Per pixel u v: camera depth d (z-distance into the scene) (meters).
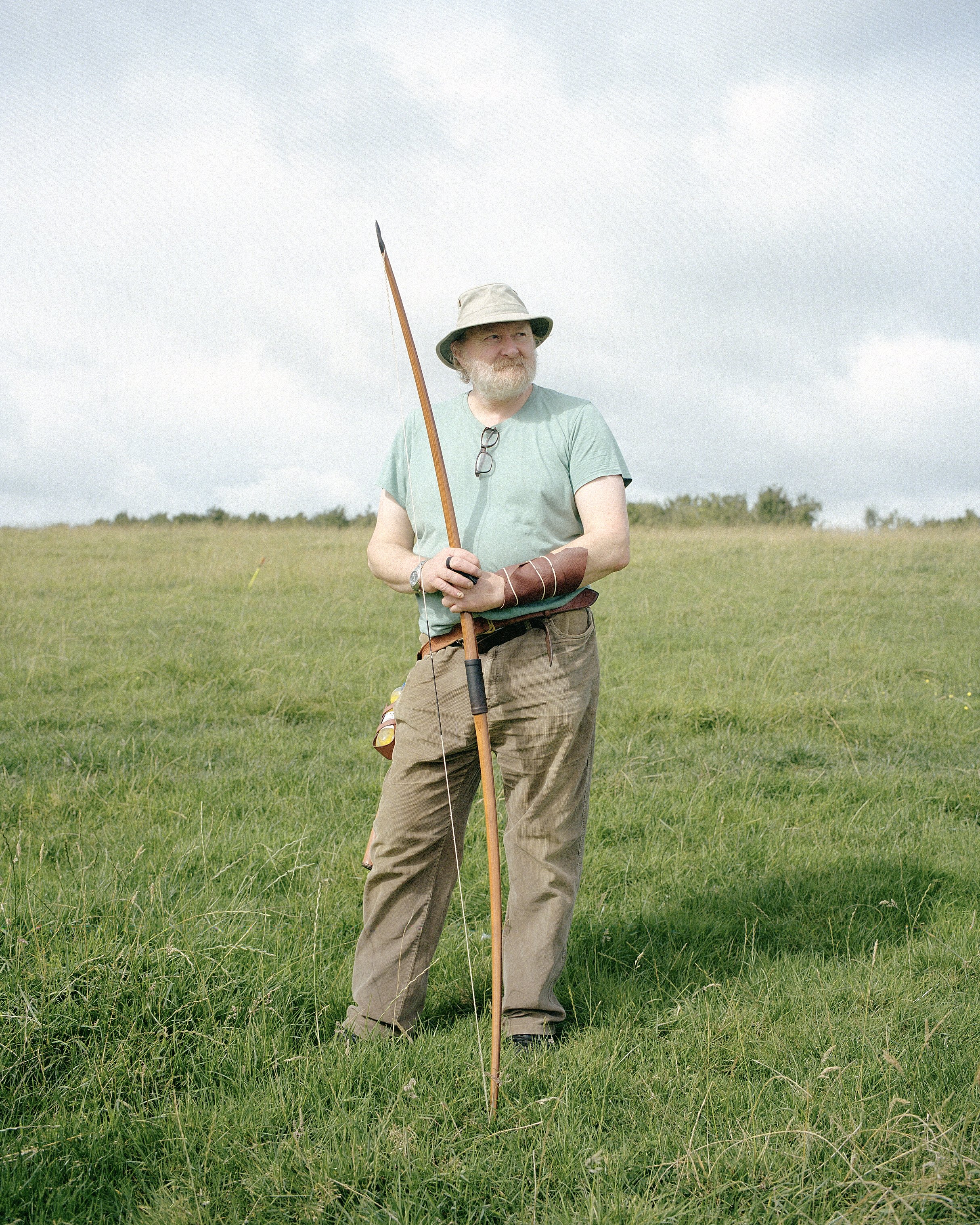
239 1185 2.30
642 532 21.44
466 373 3.03
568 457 2.90
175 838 4.48
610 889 4.09
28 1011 2.68
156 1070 2.66
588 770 2.90
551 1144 2.39
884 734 6.73
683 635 10.02
